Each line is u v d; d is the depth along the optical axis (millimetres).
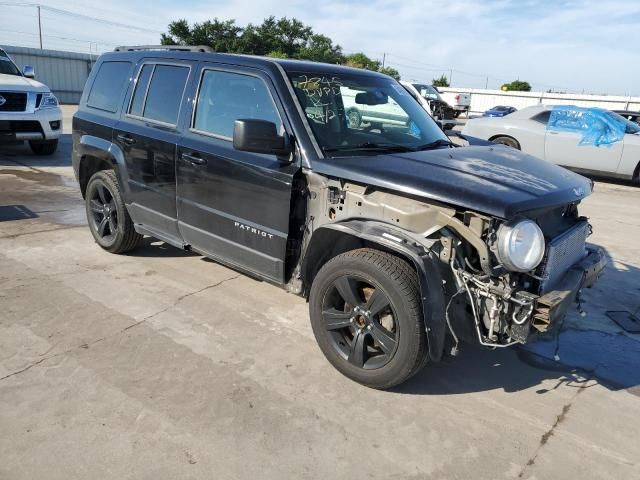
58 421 2744
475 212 2756
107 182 4926
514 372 3525
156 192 4371
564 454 2738
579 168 11039
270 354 3514
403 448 2709
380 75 4461
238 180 3639
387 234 2924
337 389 3170
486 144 4566
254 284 4656
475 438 2822
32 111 9703
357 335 3156
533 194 2869
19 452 2514
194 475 2445
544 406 3150
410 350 2902
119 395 2984
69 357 3338
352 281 3119
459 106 37656
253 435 2729
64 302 4094
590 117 10766
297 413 2926
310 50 54906
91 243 5535
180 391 3055
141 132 4430
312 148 3332
